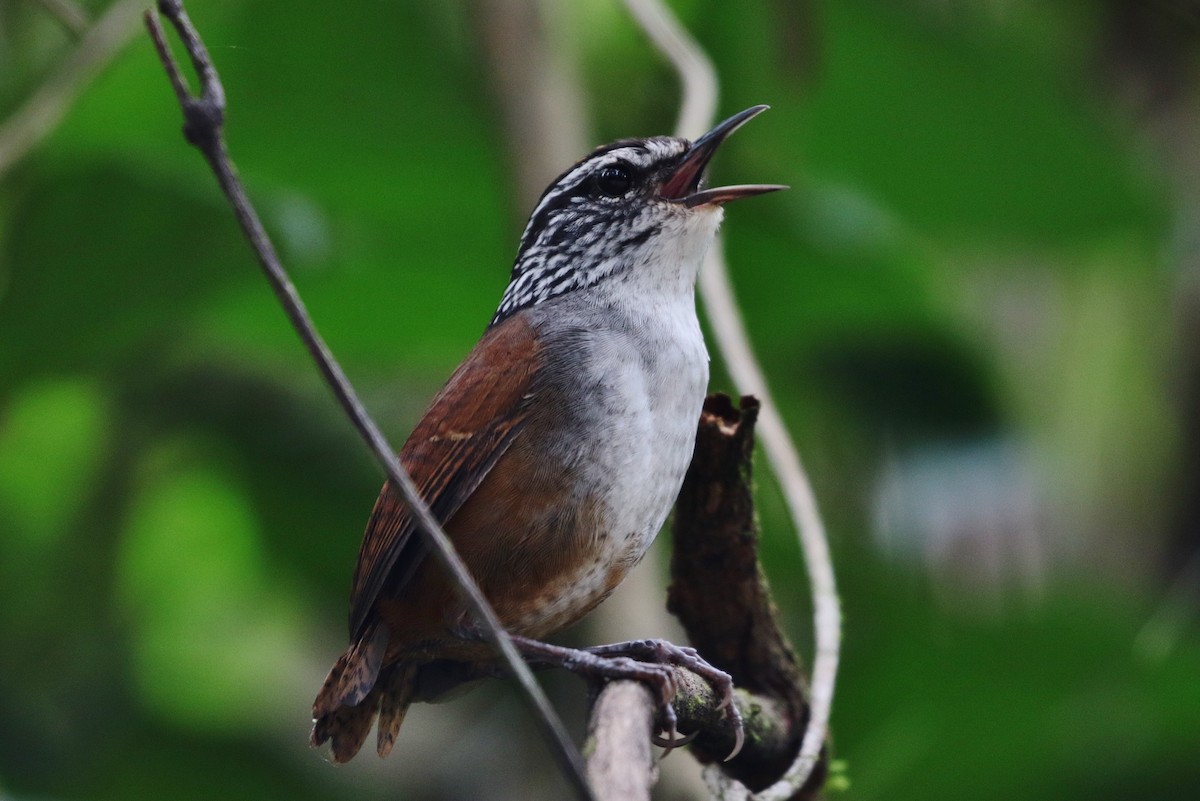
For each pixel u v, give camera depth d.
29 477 12.75
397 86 11.67
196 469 13.01
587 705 6.50
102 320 10.70
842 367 12.16
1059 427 12.16
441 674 7.65
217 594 13.91
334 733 7.37
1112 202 12.49
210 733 12.08
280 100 11.71
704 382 7.42
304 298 12.18
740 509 6.87
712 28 11.75
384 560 7.07
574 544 7.01
